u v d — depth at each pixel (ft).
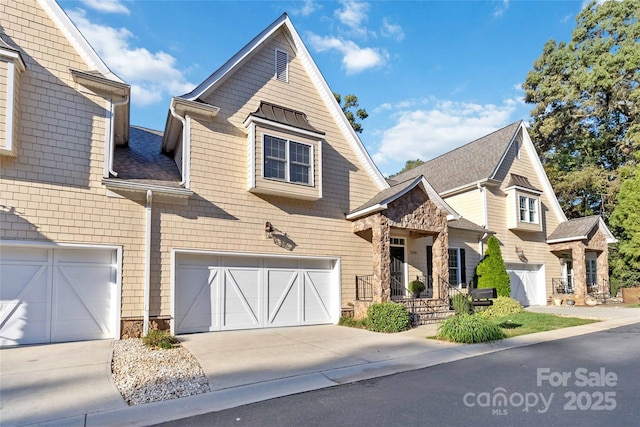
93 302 29.66
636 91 83.61
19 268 27.61
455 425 14.01
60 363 22.57
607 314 48.57
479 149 69.15
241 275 36.68
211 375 20.72
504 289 53.62
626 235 73.97
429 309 42.32
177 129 37.65
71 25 30.35
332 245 42.27
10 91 26.35
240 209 36.52
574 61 93.66
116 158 36.73
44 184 27.99
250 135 36.86
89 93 30.55
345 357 25.11
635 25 85.10
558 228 69.51
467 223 58.95
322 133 40.78
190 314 33.58
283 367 22.50
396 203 41.75
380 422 14.42
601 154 98.58
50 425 14.43
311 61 43.21
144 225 31.42
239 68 38.58
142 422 14.74
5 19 28.02
